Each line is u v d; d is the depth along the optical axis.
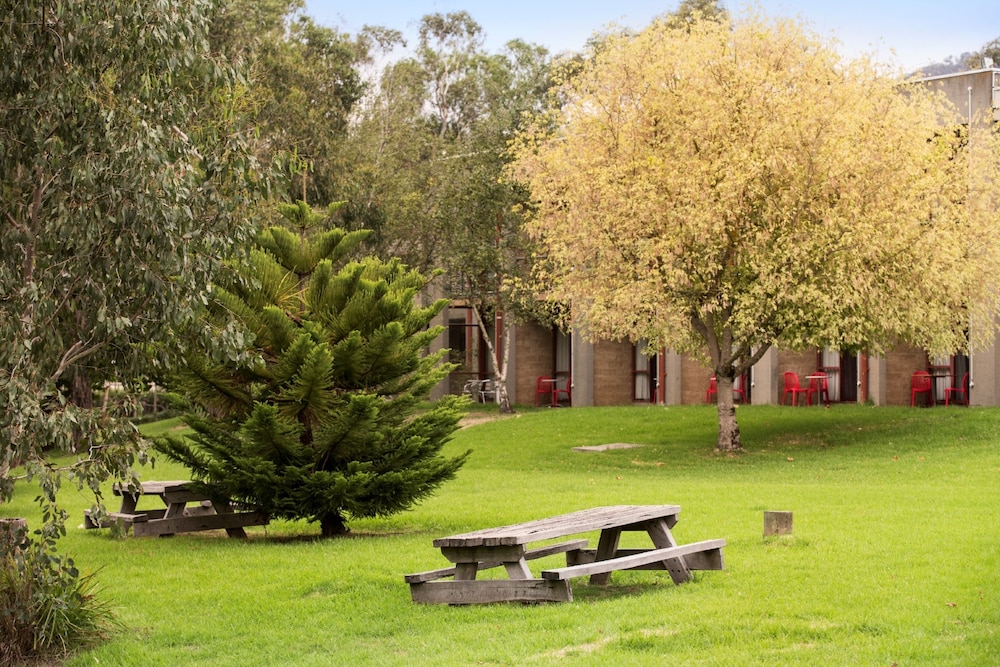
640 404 38.56
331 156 36.38
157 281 7.95
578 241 24.83
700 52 24.16
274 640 8.25
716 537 12.23
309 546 13.22
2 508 18.89
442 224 34.81
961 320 26.67
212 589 10.36
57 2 7.78
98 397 21.41
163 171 7.93
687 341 27.11
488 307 38.28
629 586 9.88
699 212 22.52
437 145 42.81
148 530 14.51
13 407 7.18
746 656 6.97
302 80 37.09
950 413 27.45
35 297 7.47
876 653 6.99
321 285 14.09
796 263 22.44
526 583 8.80
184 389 13.80
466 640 7.88
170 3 8.05
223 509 14.91
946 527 12.45
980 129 27.53
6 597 7.96
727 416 25.12
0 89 7.94
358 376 14.12
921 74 28.59
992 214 25.64
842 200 22.98
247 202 8.92
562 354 40.84
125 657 7.92
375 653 7.73
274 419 13.16
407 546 12.73
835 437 25.98
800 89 23.78
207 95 9.19
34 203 8.20
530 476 22.28
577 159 25.08
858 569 9.80
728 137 23.39
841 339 24.06
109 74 8.58
